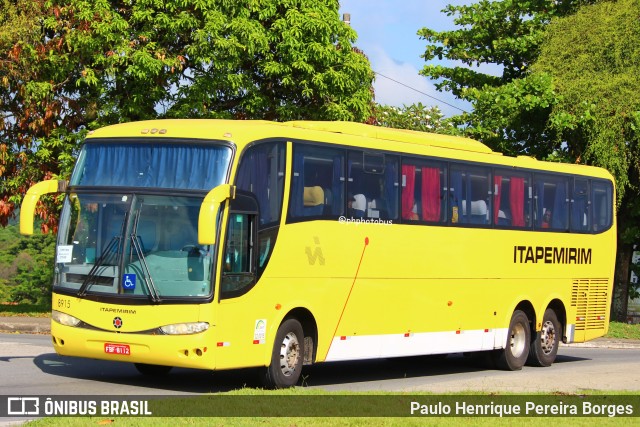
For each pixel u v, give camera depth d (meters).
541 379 17.36
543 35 32.41
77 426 10.49
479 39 34.59
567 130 30.91
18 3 26.34
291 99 30.36
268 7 28.83
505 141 32.94
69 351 14.05
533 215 20.45
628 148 29.92
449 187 18.17
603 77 30.16
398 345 17.00
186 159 13.92
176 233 13.59
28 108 26.78
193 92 27.53
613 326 30.56
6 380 14.61
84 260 14.02
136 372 16.25
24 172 27.39
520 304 20.20
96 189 14.15
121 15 27.80
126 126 14.55
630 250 32.75
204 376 16.16
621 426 11.65
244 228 13.95
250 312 13.99
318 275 15.25
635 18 30.73
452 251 18.17
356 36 29.95
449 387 15.65
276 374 14.45
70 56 27.06
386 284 16.67
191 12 27.80
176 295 13.41
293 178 14.84
